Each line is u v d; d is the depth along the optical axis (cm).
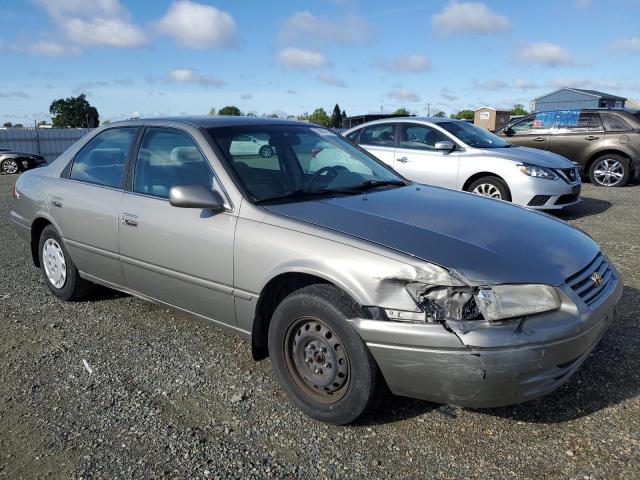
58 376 363
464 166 856
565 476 258
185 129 389
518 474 261
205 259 351
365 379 280
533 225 337
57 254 494
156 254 383
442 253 278
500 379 257
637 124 1160
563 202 834
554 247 306
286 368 316
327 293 291
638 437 284
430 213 334
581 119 1210
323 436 294
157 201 387
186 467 271
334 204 340
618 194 1093
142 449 285
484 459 272
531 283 271
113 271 429
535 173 809
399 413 313
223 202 347
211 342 410
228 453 281
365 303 278
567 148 1223
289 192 359
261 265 320
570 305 276
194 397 334
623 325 418
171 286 383
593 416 304
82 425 307
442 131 895
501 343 256
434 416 309
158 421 309
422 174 894
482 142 898
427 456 276
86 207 438
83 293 492
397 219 318
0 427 307
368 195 366
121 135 441
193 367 372
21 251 702
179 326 441
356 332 279
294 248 307
